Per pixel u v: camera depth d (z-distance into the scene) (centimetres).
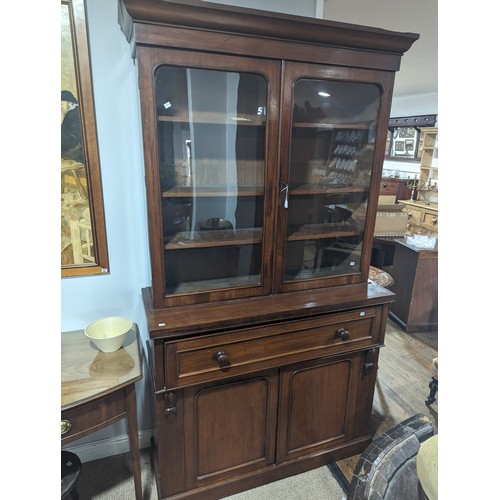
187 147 124
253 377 142
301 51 121
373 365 163
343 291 153
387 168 654
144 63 106
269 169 130
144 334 161
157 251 124
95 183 139
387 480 85
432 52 312
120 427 171
